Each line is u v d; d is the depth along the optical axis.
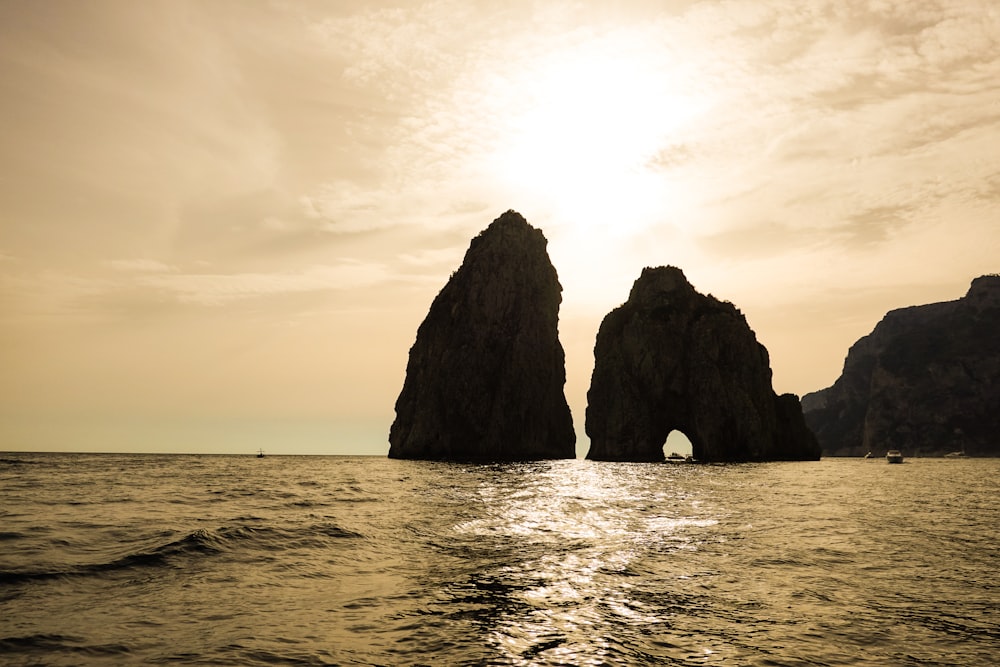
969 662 9.34
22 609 11.73
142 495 35.09
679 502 34.34
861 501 35.72
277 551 17.95
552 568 16.06
